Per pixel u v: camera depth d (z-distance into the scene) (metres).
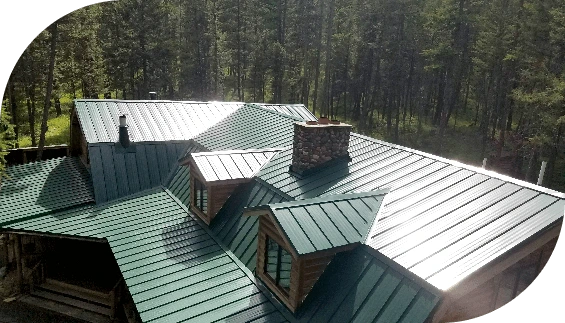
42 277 17.53
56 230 14.98
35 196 17.50
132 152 18.80
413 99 53.94
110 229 14.73
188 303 10.30
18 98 36.00
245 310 9.78
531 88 34.16
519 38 34.56
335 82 51.00
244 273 11.24
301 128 12.81
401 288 7.84
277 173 13.69
